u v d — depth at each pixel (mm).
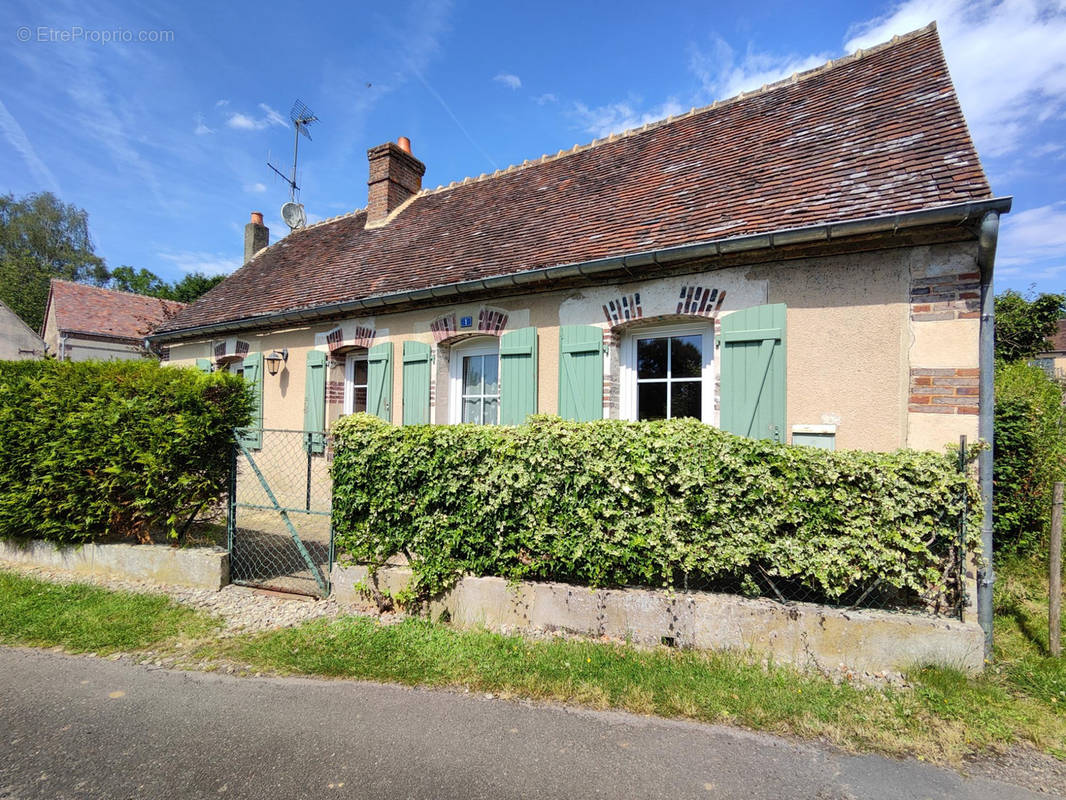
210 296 11250
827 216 4305
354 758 2436
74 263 43344
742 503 3480
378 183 10391
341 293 7781
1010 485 5199
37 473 5172
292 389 8672
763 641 3402
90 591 4535
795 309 4547
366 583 4215
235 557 4914
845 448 4277
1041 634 3738
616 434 3729
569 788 2254
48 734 2602
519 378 6070
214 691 3039
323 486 8109
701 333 5348
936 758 2480
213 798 2164
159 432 4789
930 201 3924
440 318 6879
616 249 5383
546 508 3826
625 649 3488
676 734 2645
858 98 5742
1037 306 16078
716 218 5059
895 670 3199
